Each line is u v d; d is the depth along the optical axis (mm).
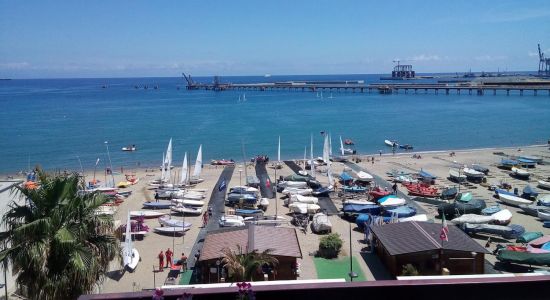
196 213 57844
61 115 185625
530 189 63031
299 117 172750
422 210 58875
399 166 88250
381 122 157875
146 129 144125
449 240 38188
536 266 38188
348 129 142875
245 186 69375
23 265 17531
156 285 37875
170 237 50031
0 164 98000
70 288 18078
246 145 116750
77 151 110438
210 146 115688
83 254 18078
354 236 49375
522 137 127375
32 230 17656
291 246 37812
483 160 93688
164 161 87000
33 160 101562
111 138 127500
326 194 66688
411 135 132125
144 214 56531
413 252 36781
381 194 62625
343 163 91625
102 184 74062
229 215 54969
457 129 141875
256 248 35688
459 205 54375
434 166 88000
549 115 171125
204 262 35625
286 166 88688
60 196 18797
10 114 189750
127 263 40219
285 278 35812
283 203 63062
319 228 49969
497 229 46812
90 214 19375
